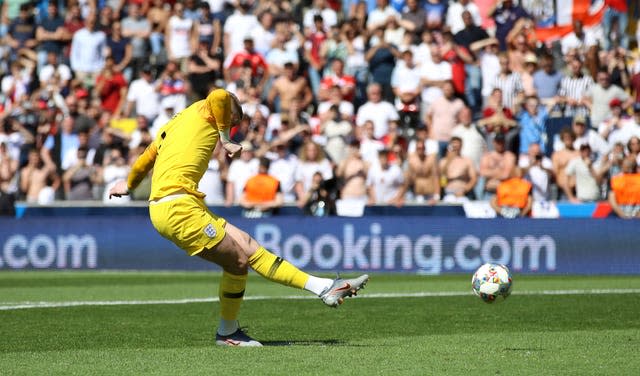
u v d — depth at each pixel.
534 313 39.00
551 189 67.88
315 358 26.39
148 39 87.50
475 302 43.28
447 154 68.62
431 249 61.78
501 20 80.44
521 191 63.16
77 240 65.19
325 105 75.62
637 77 75.62
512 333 32.62
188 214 27.86
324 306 41.69
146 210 67.38
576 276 59.41
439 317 37.72
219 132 28.53
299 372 24.03
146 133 72.56
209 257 28.39
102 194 72.19
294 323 35.88
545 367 24.88
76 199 72.31
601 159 70.12
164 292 48.44
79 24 89.38
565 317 37.72
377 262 62.19
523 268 61.09
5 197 68.69
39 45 88.75
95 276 59.81
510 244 61.25
